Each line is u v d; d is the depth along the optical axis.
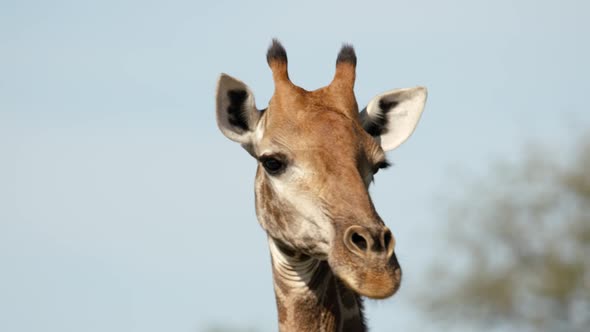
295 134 36.94
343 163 36.16
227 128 38.69
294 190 36.53
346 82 38.81
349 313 38.88
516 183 110.69
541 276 109.38
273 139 37.16
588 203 110.88
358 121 38.00
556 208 111.25
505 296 109.06
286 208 36.91
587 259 110.56
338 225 35.00
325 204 35.78
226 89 38.47
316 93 38.41
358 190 35.53
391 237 34.19
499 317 110.38
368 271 33.69
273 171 37.16
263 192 38.53
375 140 40.53
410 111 40.41
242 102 38.88
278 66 38.62
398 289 33.66
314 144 36.59
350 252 34.16
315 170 36.31
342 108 37.91
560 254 110.06
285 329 38.59
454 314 108.75
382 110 40.47
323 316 38.34
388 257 33.88
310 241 36.47
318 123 37.00
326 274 38.34
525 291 109.69
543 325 109.19
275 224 37.72
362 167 36.72
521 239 111.06
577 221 110.19
